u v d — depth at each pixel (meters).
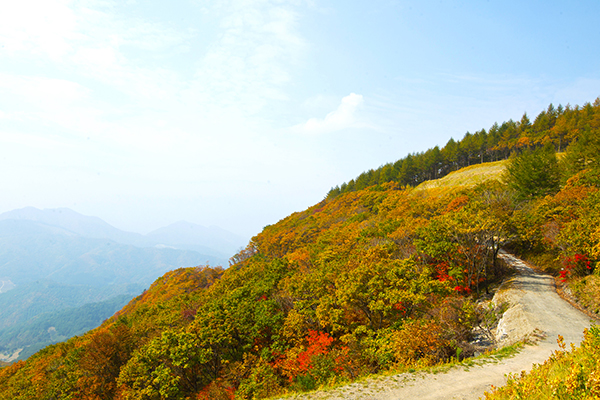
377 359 18.45
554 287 25.12
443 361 16.31
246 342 28.33
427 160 115.81
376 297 24.34
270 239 83.44
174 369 26.62
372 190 105.31
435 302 22.95
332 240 52.16
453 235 29.41
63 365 38.81
